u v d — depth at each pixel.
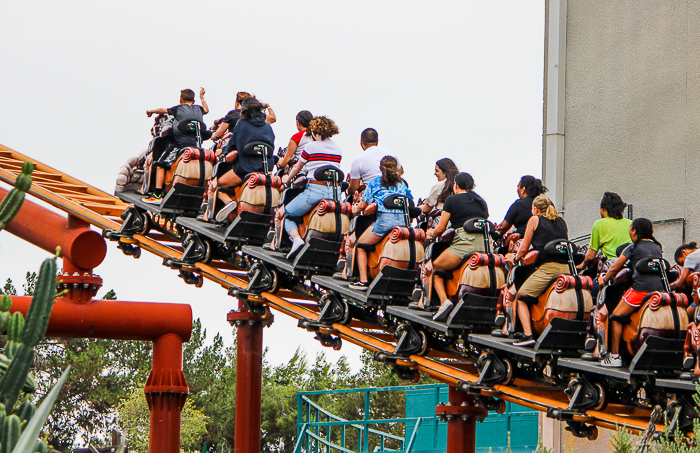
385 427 174.00
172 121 51.12
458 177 38.28
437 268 38.38
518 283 36.44
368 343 43.03
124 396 168.38
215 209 48.41
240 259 50.16
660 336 31.72
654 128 53.38
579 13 58.62
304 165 44.59
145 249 53.25
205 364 189.75
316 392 70.88
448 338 40.34
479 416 45.44
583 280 34.78
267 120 51.00
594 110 57.09
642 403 34.66
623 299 32.84
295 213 44.41
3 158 60.44
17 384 11.15
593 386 34.84
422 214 42.78
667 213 52.06
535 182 37.62
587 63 57.84
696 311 30.98
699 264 32.97
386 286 40.38
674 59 52.69
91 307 49.12
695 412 31.61
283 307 46.75
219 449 171.88
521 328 36.72
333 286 42.34
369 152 43.81
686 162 51.31
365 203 41.34
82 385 169.75
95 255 49.81
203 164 50.03
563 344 34.69
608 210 36.25
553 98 59.25
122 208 55.50
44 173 59.94
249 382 59.81
